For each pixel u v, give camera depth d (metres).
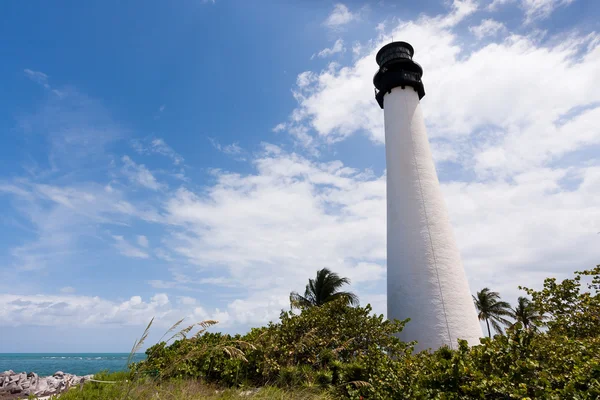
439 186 18.08
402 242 16.72
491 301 42.06
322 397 8.16
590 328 8.06
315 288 26.48
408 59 20.61
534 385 5.05
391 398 7.15
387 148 19.58
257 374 10.48
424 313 15.01
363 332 11.96
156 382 7.72
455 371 6.23
